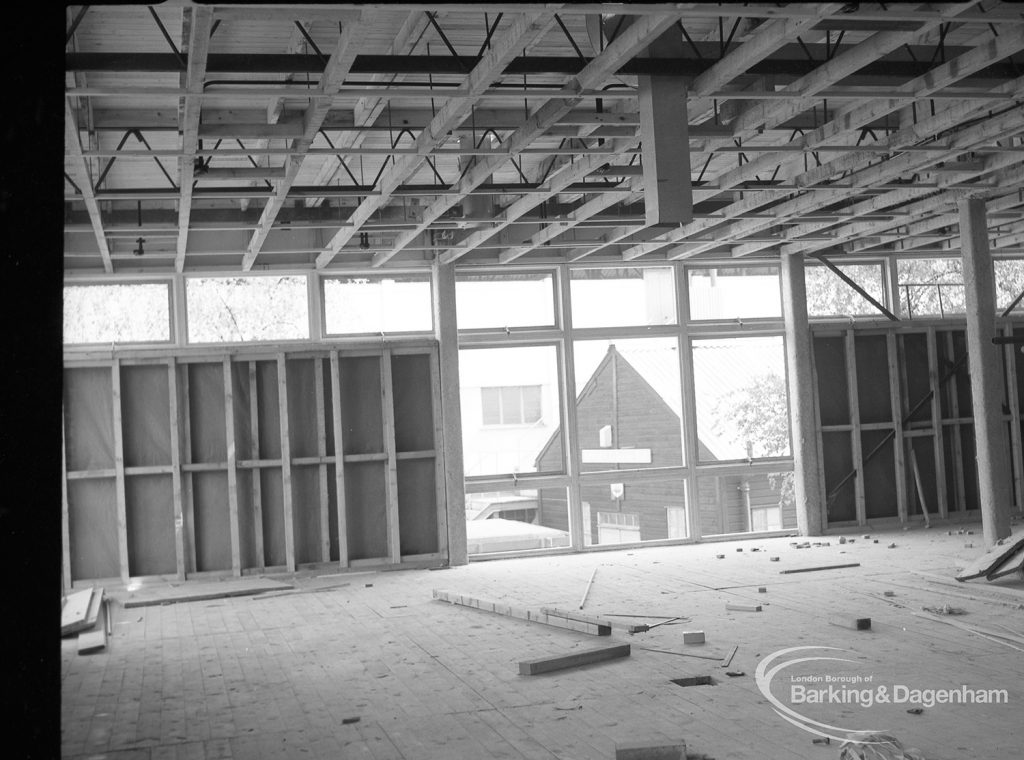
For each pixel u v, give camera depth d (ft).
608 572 40.91
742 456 51.11
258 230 38.37
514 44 20.38
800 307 51.21
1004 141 36.22
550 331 48.52
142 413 44.16
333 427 45.70
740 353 51.42
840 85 26.35
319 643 29.07
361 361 46.39
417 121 32.22
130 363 43.80
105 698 23.45
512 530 48.57
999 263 55.06
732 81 25.75
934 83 24.98
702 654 24.73
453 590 38.32
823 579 36.29
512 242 46.14
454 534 46.29
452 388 46.68
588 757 17.12
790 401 51.44
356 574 44.70
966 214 40.78
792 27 20.31
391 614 33.55
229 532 44.78
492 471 47.91
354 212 38.09
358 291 46.70
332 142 33.17
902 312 53.31
